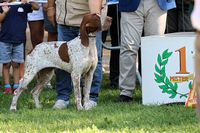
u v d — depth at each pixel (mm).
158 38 10914
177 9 13586
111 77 13938
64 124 9094
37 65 10727
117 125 8836
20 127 9023
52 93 12766
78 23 10758
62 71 10984
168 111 10023
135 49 11406
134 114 9711
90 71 10586
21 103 11641
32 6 13047
